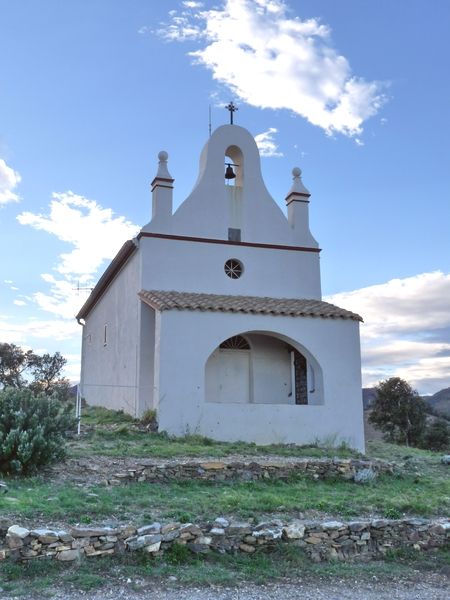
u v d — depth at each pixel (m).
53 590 6.57
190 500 9.80
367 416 46.78
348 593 7.21
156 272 18.53
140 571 7.22
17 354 35.34
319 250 20.55
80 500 9.06
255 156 20.56
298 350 18.20
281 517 9.22
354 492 11.77
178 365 16.28
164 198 19.02
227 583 7.18
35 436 10.57
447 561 8.67
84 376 29.81
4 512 8.02
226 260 19.39
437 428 44.12
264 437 16.61
